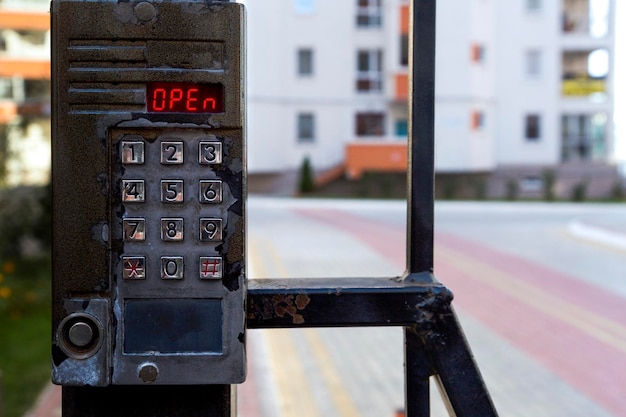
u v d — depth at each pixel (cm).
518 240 1554
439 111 2980
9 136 1211
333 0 3005
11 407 483
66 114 127
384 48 3047
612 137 3216
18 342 665
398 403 526
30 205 1044
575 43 3131
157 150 128
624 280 1068
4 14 2202
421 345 139
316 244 1411
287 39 3002
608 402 544
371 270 1098
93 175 128
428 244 143
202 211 129
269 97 2986
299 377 583
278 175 3080
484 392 139
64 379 129
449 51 2956
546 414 518
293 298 137
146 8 126
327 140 3072
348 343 690
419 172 143
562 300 922
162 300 130
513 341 716
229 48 128
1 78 2191
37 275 989
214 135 128
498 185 3173
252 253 1262
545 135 3162
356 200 2875
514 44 3114
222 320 130
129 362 129
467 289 990
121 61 127
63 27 127
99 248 129
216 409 138
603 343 713
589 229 1659
